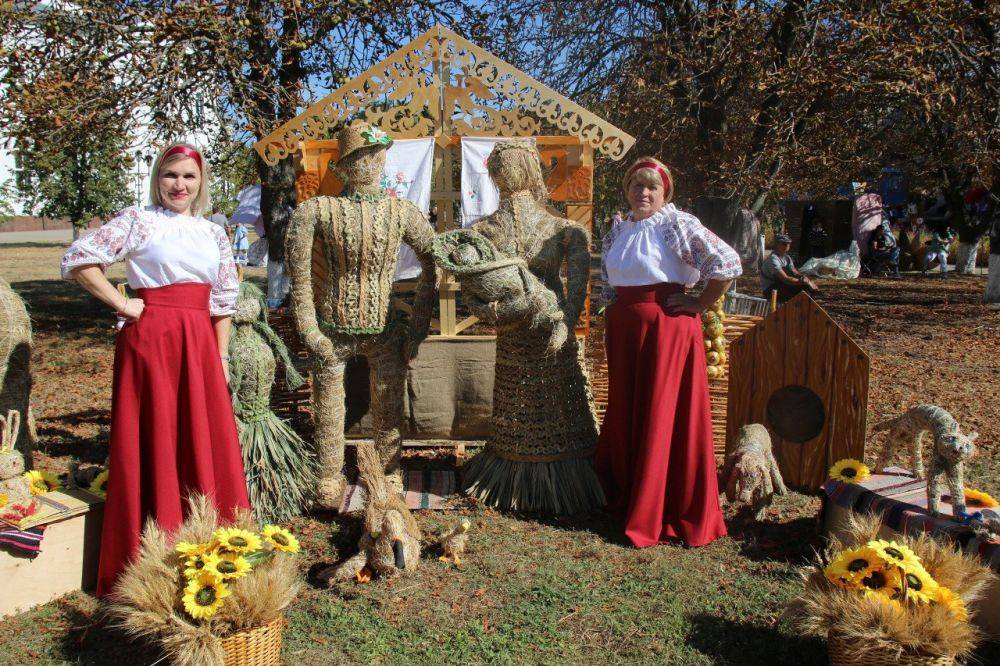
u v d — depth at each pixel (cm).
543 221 451
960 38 1161
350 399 548
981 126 1183
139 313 341
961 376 878
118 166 920
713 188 1136
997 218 1464
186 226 347
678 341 416
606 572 388
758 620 344
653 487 417
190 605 282
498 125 522
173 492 347
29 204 2294
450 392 541
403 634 330
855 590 293
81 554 362
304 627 334
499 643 324
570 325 439
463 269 420
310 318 432
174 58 846
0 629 329
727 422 514
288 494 446
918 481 402
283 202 1113
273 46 987
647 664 313
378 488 388
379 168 431
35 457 553
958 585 303
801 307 482
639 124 1157
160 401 344
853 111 1212
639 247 418
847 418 475
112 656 315
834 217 2108
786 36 1102
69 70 876
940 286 1833
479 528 438
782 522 448
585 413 473
